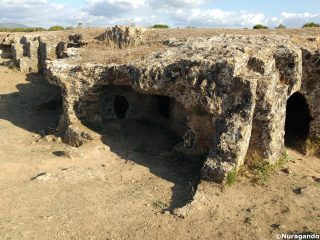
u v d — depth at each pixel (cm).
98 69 1936
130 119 2119
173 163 1683
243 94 1498
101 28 3659
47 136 2008
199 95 1577
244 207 1321
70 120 1983
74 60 2159
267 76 1544
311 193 1391
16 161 1723
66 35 3450
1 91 2898
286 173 1538
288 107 1936
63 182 1512
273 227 1208
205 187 1425
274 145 1546
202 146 1677
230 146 1455
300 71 1680
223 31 2558
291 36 1975
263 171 1507
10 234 1161
